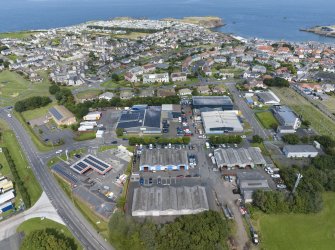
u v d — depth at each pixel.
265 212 116.44
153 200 117.94
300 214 115.62
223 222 104.62
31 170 145.88
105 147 164.12
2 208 118.62
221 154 149.50
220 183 134.00
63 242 97.25
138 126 176.88
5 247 103.56
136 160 151.62
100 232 108.00
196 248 94.44
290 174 133.62
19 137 178.25
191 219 104.75
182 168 143.75
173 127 184.88
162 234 98.88
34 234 99.19
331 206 120.31
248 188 125.62
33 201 124.94
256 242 102.44
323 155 147.25
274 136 172.75
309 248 101.38
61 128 186.88
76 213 117.88
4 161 153.38
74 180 134.62
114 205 118.00
